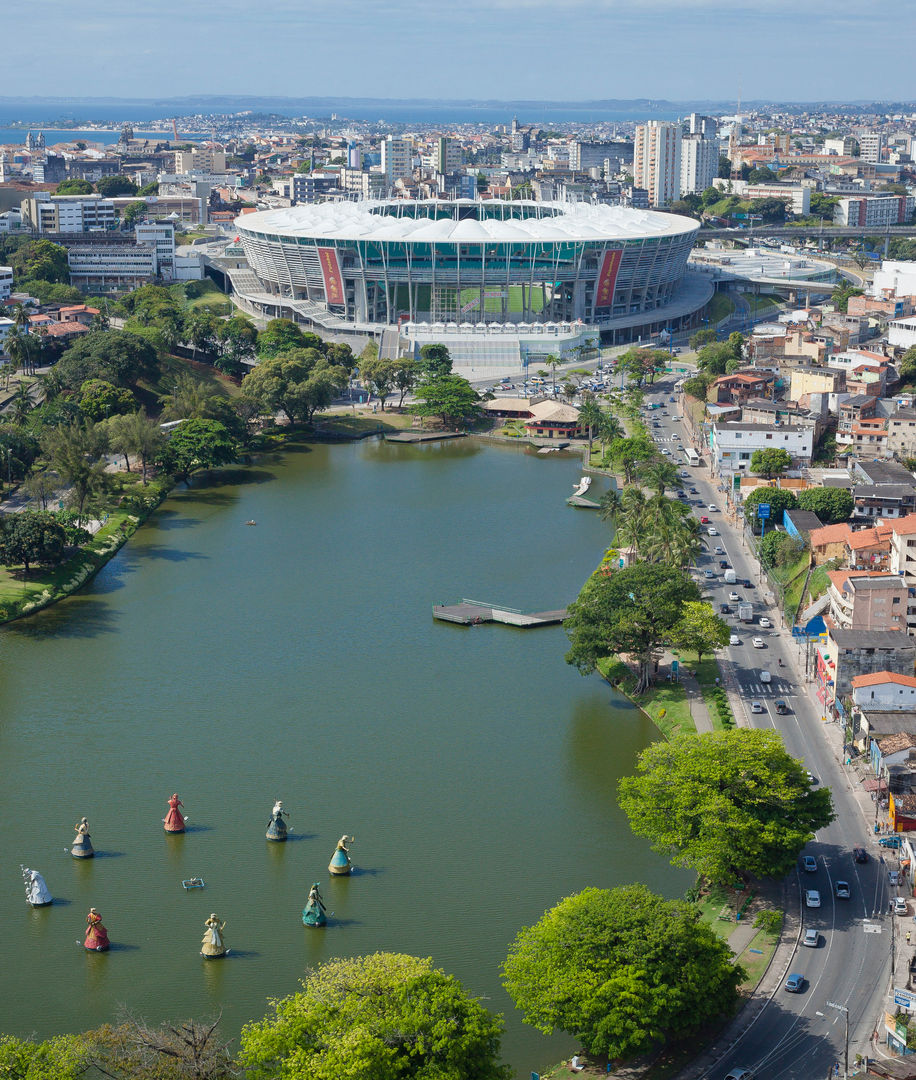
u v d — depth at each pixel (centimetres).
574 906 19738
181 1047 17738
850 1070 18112
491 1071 17338
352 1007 17512
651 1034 18050
